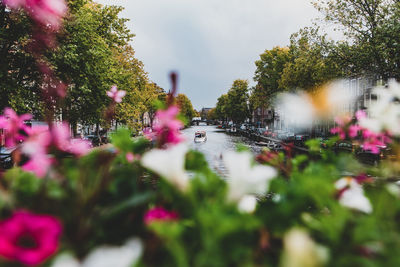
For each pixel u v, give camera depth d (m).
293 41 24.23
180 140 0.99
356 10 16.83
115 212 0.80
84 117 16.47
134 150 1.06
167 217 0.85
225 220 0.64
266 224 0.84
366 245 0.75
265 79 41.22
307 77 20.36
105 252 0.54
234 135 62.28
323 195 0.85
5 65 11.63
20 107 12.02
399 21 15.14
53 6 0.98
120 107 20.08
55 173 0.97
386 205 0.96
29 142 0.95
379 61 15.46
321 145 1.34
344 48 16.98
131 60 28.66
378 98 1.04
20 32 10.25
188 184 0.80
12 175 1.03
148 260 0.67
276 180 0.98
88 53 14.35
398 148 1.09
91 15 15.12
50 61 12.34
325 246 0.78
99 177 0.86
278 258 0.72
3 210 0.88
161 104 0.97
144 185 1.03
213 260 0.64
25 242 0.59
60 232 0.66
